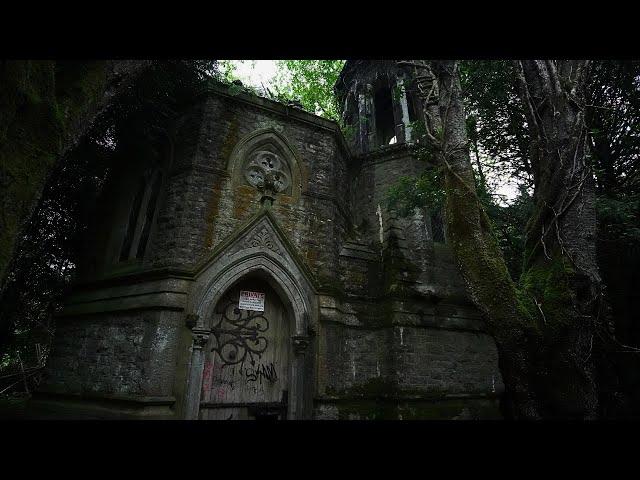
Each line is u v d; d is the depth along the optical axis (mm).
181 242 7094
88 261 8828
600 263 8266
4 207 2918
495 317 4297
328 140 9672
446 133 5559
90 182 9398
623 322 8000
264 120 8844
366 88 13492
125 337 6867
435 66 6254
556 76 4980
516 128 9758
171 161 8188
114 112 7891
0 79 2738
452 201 5090
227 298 7523
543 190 4867
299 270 7980
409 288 8852
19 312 9695
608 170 8930
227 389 7000
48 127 3324
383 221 10258
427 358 8328
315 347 7605
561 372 3994
